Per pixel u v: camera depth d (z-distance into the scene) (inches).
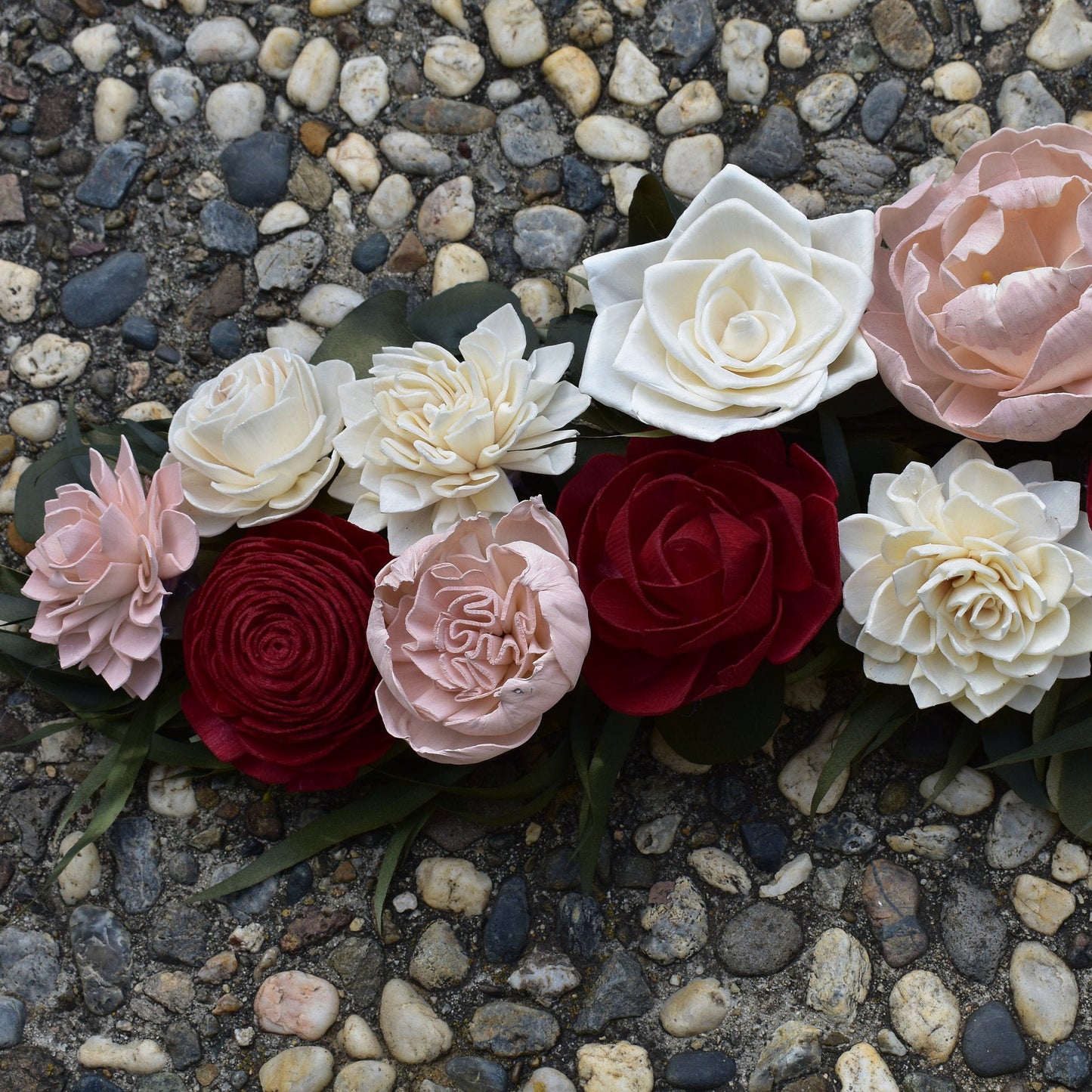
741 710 35.0
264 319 38.4
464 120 38.6
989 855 35.6
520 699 33.2
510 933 35.8
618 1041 35.4
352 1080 35.4
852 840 35.8
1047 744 34.5
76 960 36.3
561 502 34.5
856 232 33.8
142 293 38.5
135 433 37.0
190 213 38.7
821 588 33.4
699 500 33.4
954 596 33.5
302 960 36.0
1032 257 33.8
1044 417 33.1
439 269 38.2
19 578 37.2
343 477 35.3
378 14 38.9
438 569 33.7
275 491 34.9
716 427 33.3
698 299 33.6
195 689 35.0
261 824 36.5
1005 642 33.5
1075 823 35.0
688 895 35.8
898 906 35.5
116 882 36.5
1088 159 33.6
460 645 33.6
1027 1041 35.0
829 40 38.2
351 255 38.5
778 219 33.9
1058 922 35.3
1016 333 32.8
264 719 34.7
